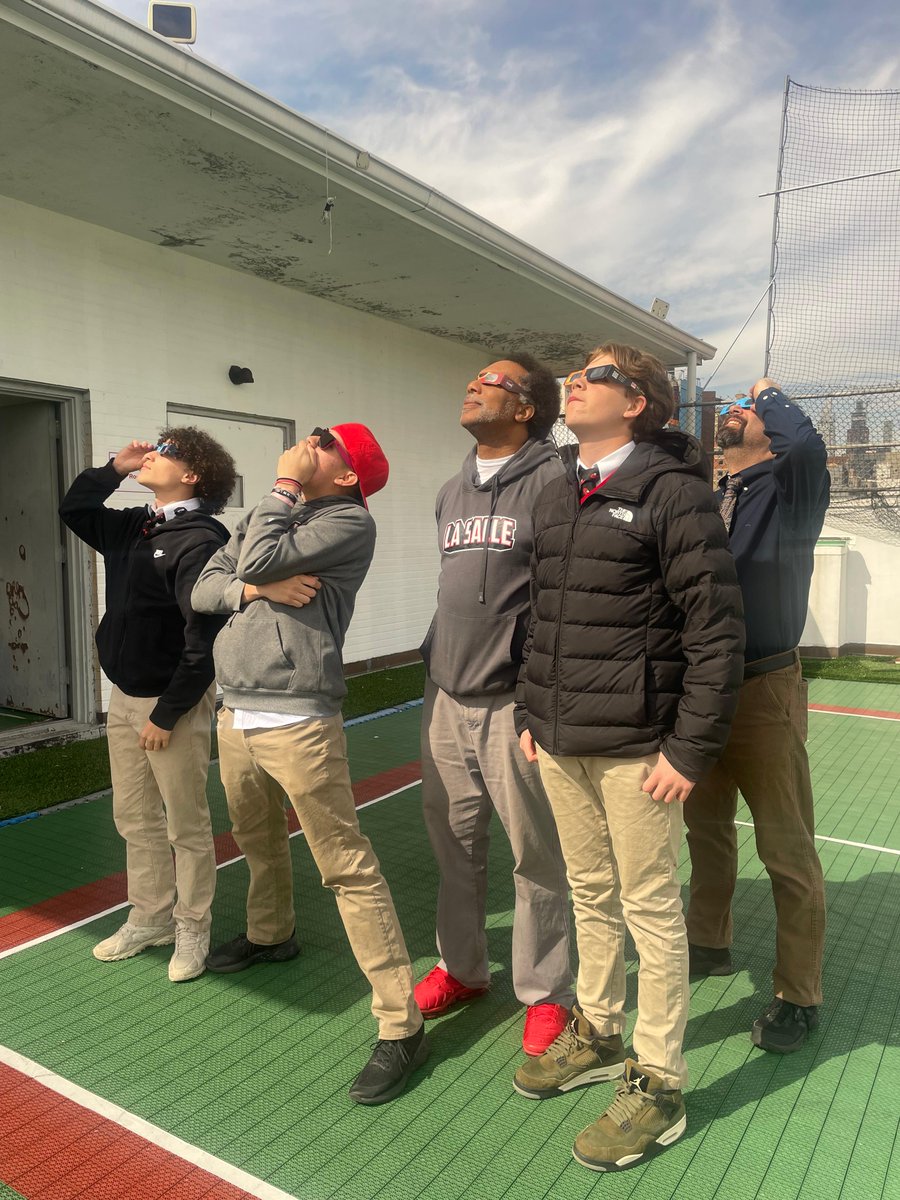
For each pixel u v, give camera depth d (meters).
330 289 7.63
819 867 2.39
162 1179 1.89
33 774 4.97
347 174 5.24
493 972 2.84
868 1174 1.90
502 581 2.28
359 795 4.73
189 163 4.94
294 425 7.73
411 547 9.48
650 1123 1.94
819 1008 2.60
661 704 1.91
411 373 9.31
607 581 1.91
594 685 1.93
